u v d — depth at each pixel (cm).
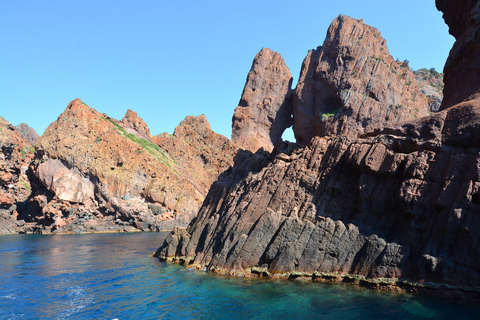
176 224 10050
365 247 2809
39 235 8231
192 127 13988
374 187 2981
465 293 2297
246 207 3544
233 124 13488
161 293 2812
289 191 3416
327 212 3203
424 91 12500
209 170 13062
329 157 3438
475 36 3322
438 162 2672
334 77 10300
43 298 2806
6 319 2384
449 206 2483
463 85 3391
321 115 10256
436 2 4338
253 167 4494
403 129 3062
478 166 2442
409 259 2577
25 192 10156
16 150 10950
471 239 2333
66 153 8994
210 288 2847
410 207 2681
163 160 11675
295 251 3019
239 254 3228
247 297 2597
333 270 2859
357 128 9431
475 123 2603
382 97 9556
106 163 9462
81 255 4841
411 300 2364
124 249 5453
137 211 9438
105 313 2453
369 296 2481
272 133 12950
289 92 13025
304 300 2470
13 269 3878
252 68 13488
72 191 8994
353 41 10319
